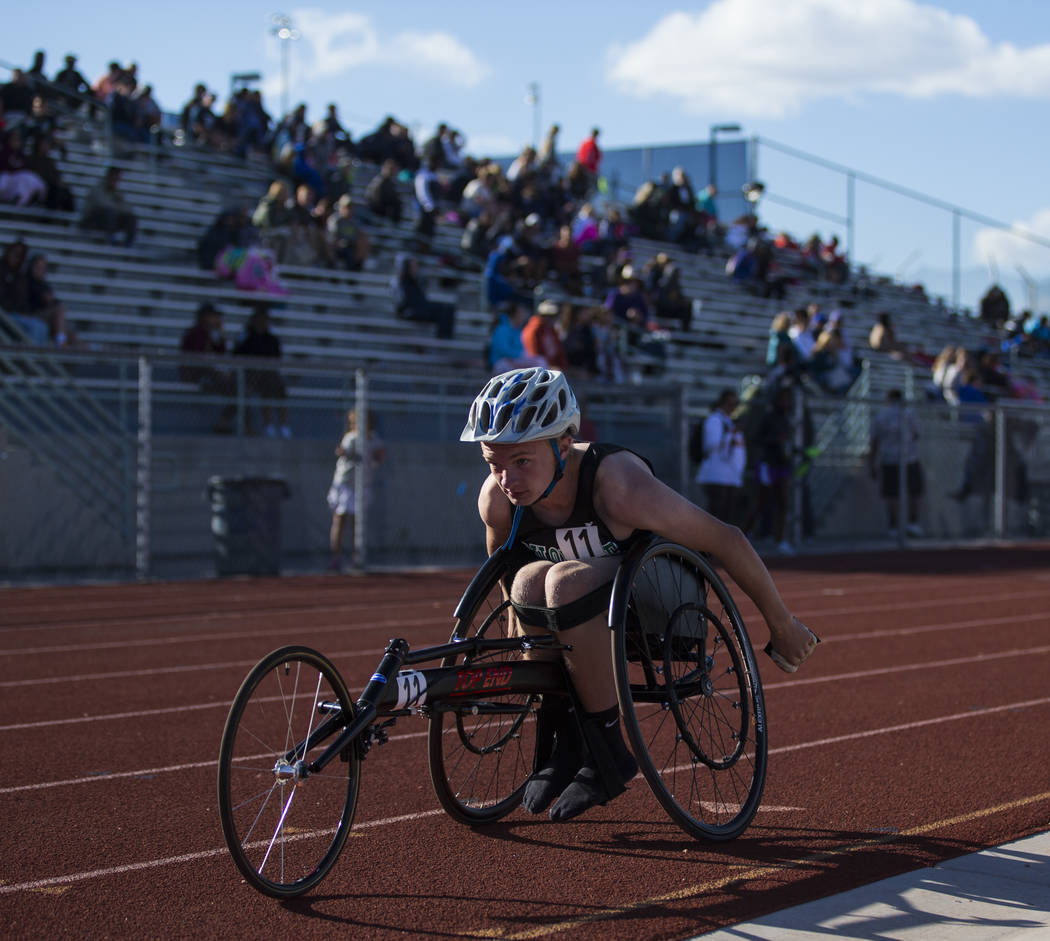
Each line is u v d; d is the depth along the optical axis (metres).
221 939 3.57
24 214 17.69
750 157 32.25
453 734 5.44
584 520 4.34
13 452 13.39
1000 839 4.49
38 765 5.65
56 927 3.66
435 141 27.17
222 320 16.80
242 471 14.73
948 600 12.07
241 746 6.05
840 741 6.06
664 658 4.44
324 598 12.04
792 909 3.75
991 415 20.44
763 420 17.11
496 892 3.95
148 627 10.05
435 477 15.88
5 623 10.27
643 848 4.41
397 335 19.47
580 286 22.22
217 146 23.22
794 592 12.72
